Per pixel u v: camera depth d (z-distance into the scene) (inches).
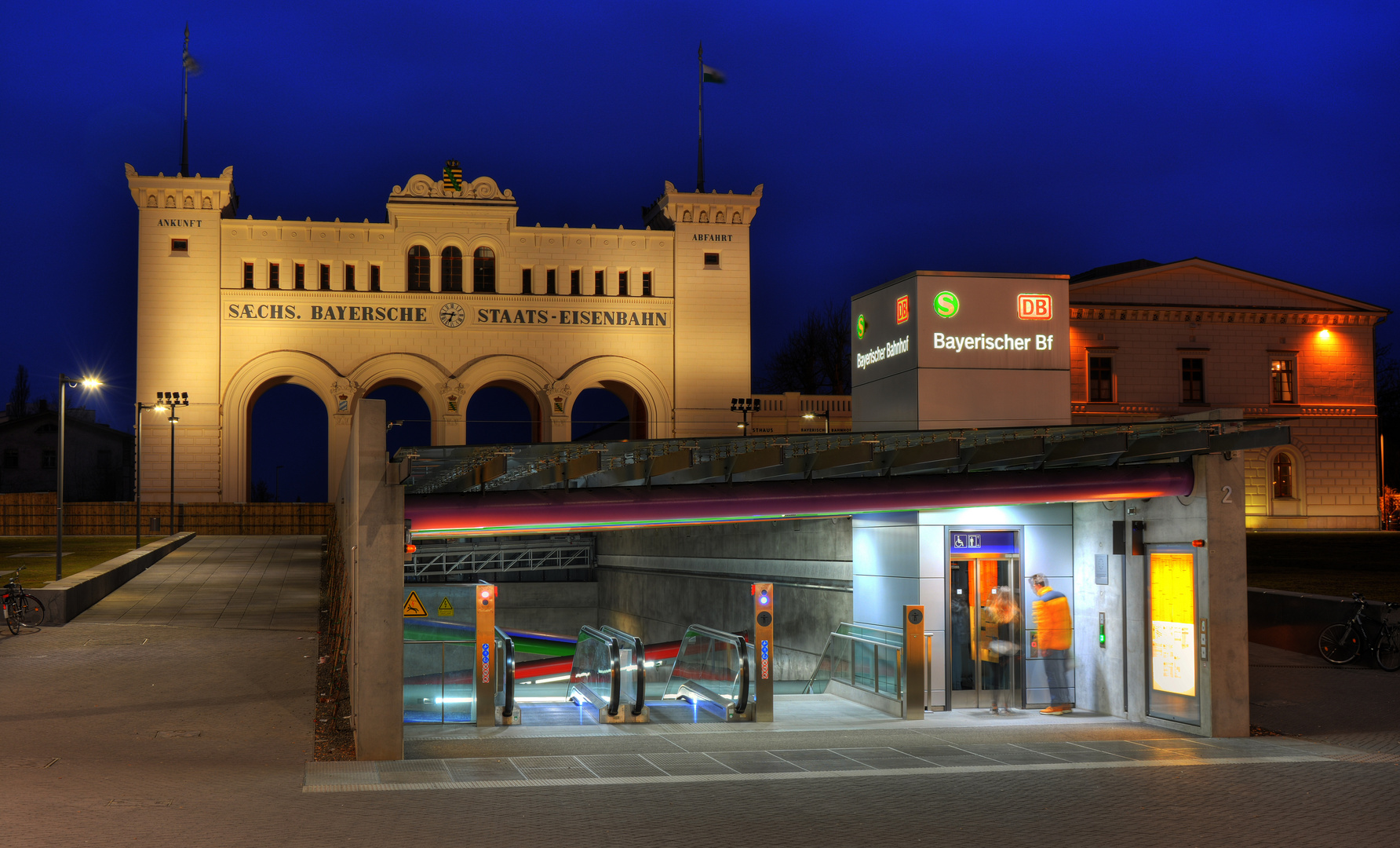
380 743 479.8
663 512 570.3
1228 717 554.3
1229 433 554.3
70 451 3061.0
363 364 2187.5
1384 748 518.6
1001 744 525.7
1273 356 2044.8
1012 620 660.1
